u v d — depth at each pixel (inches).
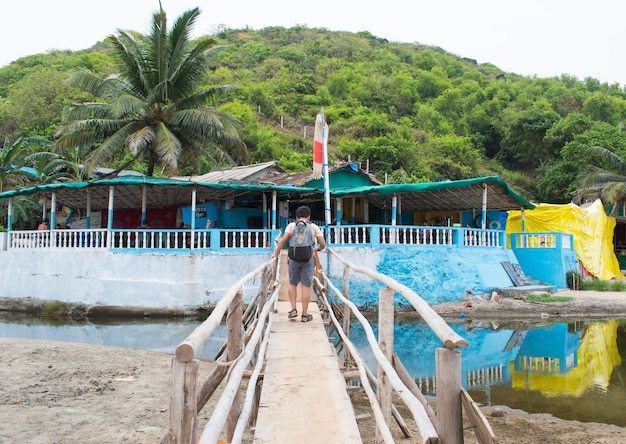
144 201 697.6
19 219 1095.0
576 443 249.3
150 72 826.2
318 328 296.7
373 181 882.8
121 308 629.3
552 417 291.7
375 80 2930.6
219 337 530.9
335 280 643.5
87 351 402.3
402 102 2787.9
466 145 2277.3
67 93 1637.6
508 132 2448.3
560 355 449.4
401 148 1971.0
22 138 1022.4
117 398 277.0
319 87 2706.7
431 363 422.6
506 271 743.1
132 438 216.2
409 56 3720.5
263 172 944.9
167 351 465.1
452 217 905.5
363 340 513.0
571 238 882.1
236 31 4062.5
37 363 353.1
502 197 772.0
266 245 679.1
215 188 669.9
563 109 2672.2
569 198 1755.7
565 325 579.8
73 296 655.1
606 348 476.1
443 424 89.8
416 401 102.5
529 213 992.9
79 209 947.3
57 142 828.0
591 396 332.8
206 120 800.3
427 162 2055.9
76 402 267.1
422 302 114.0
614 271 1083.9
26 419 236.7
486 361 428.1
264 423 158.9
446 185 685.9
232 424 169.5
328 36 4042.8
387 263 650.2
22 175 1067.3
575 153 1791.3
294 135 2186.3
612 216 1173.1
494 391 344.2
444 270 673.0
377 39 4473.4
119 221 890.7
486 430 81.6
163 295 629.0
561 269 805.2
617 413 298.8
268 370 214.5
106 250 642.8
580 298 708.7
